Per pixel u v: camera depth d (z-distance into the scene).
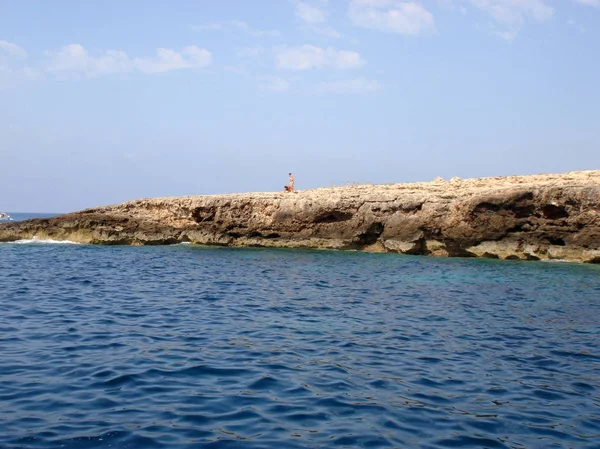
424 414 8.66
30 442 7.22
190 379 9.89
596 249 32.19
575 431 8.20
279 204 41.91
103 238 43.38
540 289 22.47
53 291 19.89
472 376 10.62
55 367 10.35
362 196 39.81
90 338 12.63
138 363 10.72
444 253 36.84
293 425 8.06
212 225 43.44
